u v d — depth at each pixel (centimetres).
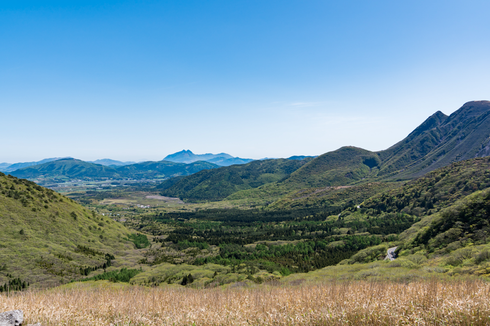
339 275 4669
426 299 1304
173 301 1816
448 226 6744
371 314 1175
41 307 1502
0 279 6366
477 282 1648
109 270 8219
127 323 1388
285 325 1198
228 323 1275
